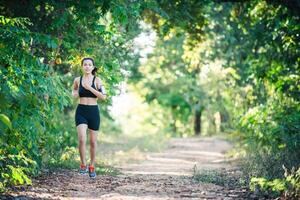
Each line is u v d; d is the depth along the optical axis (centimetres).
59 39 1265
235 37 2288
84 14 1214
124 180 1082
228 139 2942
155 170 1480
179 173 1355
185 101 4712
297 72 1611
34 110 943
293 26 1529
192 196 893
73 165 1270
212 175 1173
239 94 2331
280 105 1479
